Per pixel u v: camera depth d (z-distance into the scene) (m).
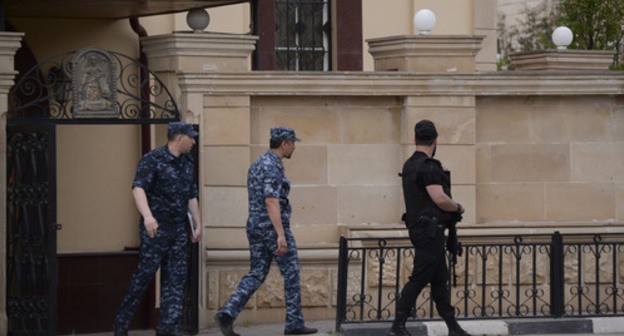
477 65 20.50
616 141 16.53
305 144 15.73
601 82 16.25
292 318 14.38
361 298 14.81
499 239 15.42
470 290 15.70
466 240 15.43
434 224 13.47
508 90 16.05
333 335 14.41
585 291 16.03
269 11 19.23
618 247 16.06
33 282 14.49
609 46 28.14
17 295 14.58
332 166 15.81
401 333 13.80
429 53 16.11
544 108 16.38
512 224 15.98
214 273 15.30
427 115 15.84
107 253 17.52
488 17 20.58
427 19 16.14
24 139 14.49
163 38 15.48
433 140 13.66
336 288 15.66
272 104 15.62
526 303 15.90
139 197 13.98
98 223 17.66
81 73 14.92
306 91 15.48
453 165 15.95
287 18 19.61
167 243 14.25
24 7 16.25
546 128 16.39
